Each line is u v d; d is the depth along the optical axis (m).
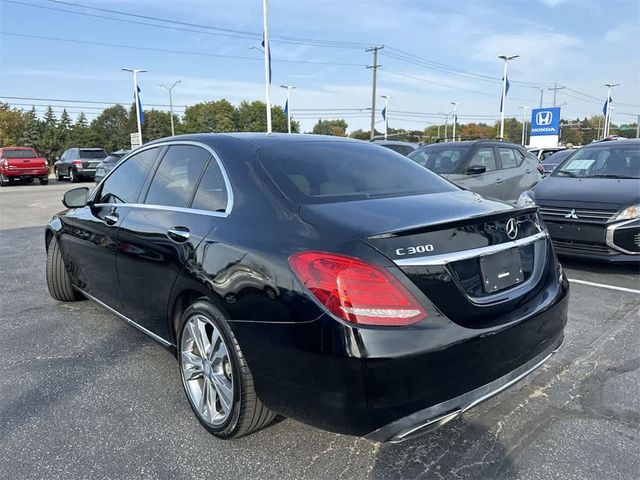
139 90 41.25
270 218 2.52
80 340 4.14
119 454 2.62
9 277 6.28
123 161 4.02
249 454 2.62
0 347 4.00
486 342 2.27
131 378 3.47
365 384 2.06
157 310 3.21
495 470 2.48
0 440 2.74
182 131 109.94
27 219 12.14
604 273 6.07
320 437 2.76
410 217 2.40
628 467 2.48
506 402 3.11
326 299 2.12
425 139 91.88
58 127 87.69
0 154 25.19
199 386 2.92
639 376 3.42
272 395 2.36
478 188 8.53
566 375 3.45
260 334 2.34
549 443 2.69
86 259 4.15
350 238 2.20
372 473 2.46
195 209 2.99
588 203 5.89
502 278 2.51
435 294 2.19
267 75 26.97
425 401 2.14
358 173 3.05
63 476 2.45
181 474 2.47
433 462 2.54
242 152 2.99
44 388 3.32
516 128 106.31
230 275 2.49
